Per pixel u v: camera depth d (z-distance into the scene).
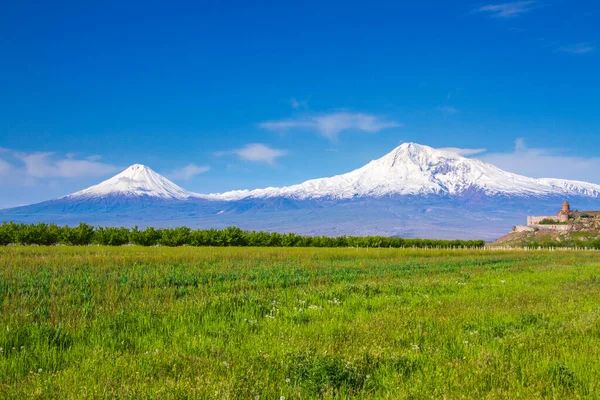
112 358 8.81
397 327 11.73
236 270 27.88
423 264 38.81
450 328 11.78
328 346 9.77
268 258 39.09
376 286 20.70
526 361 8.88
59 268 24.80
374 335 10.83
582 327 11.59
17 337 10.05
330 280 24.22
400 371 8.27
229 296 16.66
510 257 54.03
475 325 12.27
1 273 21.81
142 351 9.70
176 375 7.94
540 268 35.38
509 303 16.03
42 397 6.89
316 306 15.31
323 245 89.75
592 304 15.92
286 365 8.34
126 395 6.86
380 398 7.08
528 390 7.25
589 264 40.75
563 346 9.85
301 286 21.58
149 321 12.20
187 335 11.00
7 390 7.15
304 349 9.40
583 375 8.05
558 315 13.64
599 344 10.04
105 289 17.80
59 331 10.62
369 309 15.34
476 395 7.14
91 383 7.39
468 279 25.95
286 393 7.20
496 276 27.81
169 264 30.33
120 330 11.39
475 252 65.44
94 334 10.79
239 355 9.25
